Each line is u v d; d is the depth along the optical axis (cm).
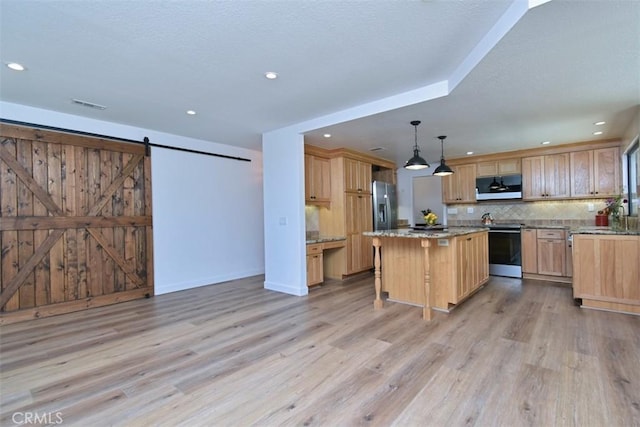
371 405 190
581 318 332
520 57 235
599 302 362
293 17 209
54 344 289
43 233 377
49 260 380
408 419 176
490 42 225
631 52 227
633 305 343
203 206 536
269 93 338
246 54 257
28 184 368
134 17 207
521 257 538
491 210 628
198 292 482
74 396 204
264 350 268
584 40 211
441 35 232
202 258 532
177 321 348
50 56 256
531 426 169
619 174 478
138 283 452
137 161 457
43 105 366
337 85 319
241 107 380
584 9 178
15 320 353
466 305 388
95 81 304
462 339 284
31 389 213
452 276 360
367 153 592
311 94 342
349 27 221
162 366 243
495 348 264
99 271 417
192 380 221
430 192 702
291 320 344
